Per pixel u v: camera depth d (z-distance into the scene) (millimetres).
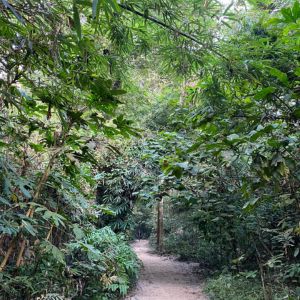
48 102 1750
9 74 1435
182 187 3109
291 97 1516
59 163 2422
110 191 5727
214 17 1896
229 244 4535
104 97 1728
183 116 2945
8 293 1938
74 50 1438
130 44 1957
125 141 5145
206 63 2047
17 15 945
